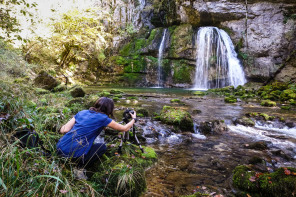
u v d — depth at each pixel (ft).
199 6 54.39
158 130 14.40
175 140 13.67
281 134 15.55
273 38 46.78
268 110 23.20
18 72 25.21
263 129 16.93
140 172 7.62
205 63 55.72
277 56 46.57
